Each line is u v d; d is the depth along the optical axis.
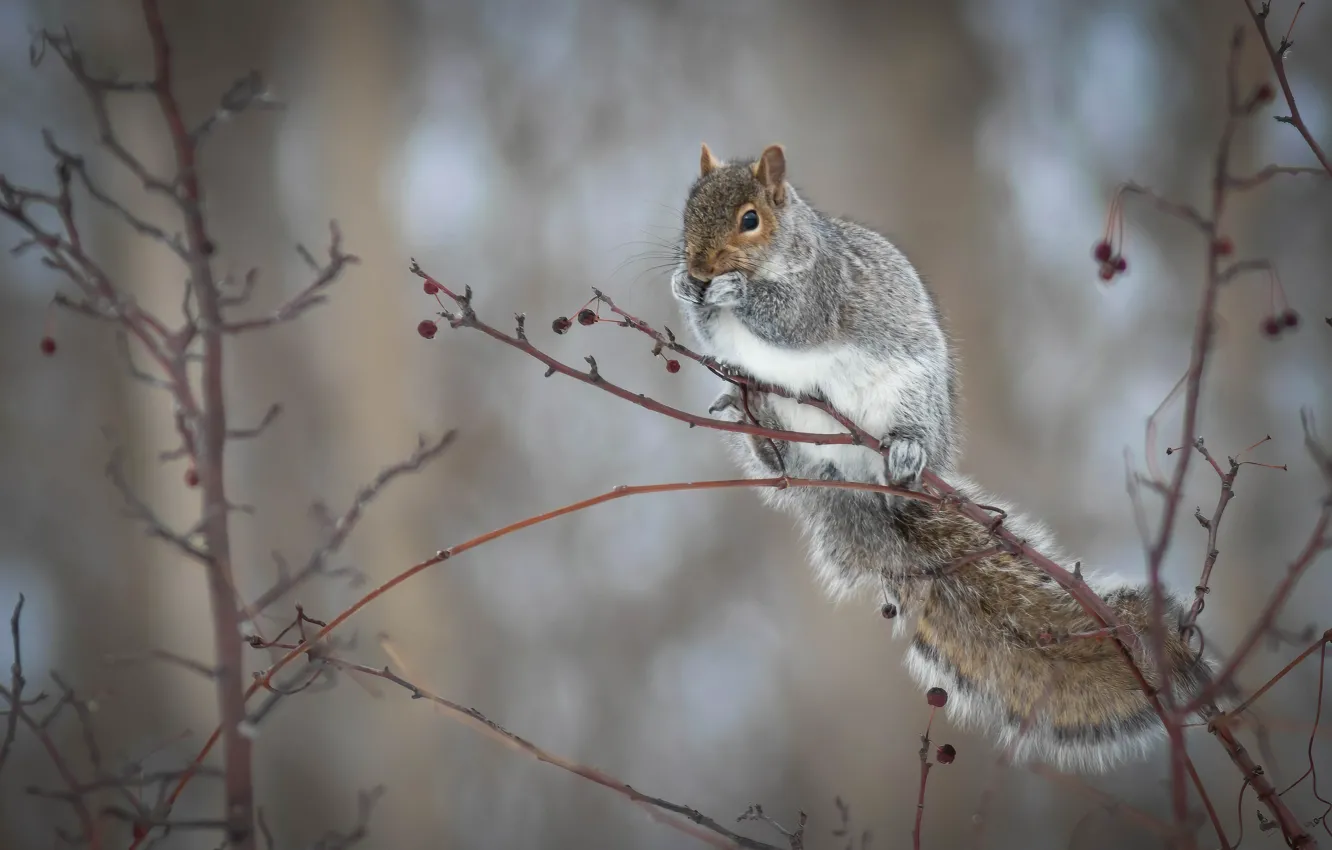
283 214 16.98
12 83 15.80
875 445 6.77
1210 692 4.57
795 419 8.23
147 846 4.46
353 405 16.06
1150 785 11.48
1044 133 17.66
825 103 17.84
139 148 16.19
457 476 15.92
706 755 14.60
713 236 7.66
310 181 17.14
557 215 17.14
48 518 14.81
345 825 14.09
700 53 18.30
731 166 8.23
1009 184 17.22
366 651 14.72
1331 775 11.54
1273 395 16.14
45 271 15.20
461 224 17.22
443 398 16.33
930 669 7.38
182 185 4.35
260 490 15.62
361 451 15.91
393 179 17.22
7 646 13.59
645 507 15.70
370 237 16.73
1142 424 15.80
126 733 13.72
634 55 18.31
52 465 14.94
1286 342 16.39
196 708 14.60
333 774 14.28
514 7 18.47
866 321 8.13
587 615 15.34
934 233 16.98
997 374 16.09
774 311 7.80
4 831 11.68
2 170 15.48
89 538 14.86
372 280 16.55
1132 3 18.12
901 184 17.25
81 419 15.09
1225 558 14.84
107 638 14.51
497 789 14.55
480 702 14.98
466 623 15.25
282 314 4.49
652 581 15.47
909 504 7.91
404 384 16.27
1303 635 4.82
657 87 18.19
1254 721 4.95
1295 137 16.77
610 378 16.12
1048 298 16.58
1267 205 16.80
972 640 7.32
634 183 17.45
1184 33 17.77
